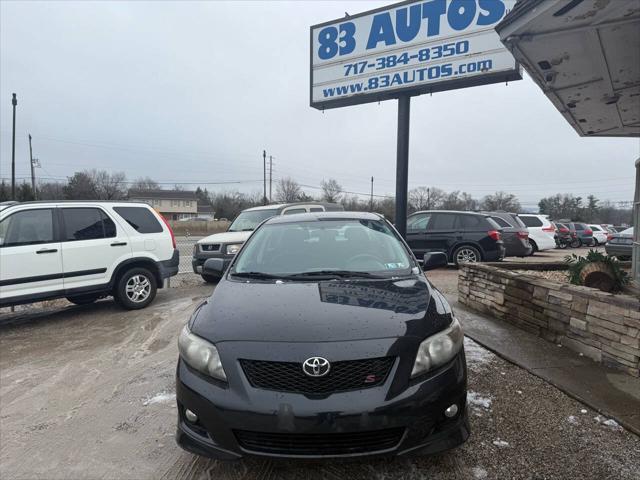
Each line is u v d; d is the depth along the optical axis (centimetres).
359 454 224
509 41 409
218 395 234
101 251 687
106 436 319
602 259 548
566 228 2588
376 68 1027
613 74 482
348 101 1090
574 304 439
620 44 413
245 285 318
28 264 616
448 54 938
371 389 227
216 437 235
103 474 272
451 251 1139
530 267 714
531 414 319
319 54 1109
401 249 375
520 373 393
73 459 290
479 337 493
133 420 342
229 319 263
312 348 232
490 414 320
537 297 495
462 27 920
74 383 421
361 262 351
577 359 419
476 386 367
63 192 6262
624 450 271
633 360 373
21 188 4709
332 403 222
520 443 283
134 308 730
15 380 434
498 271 580
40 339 577
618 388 351
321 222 414
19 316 721
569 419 310
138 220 749
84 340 565
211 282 1015
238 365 237
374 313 260
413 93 1012
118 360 484
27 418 352
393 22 999
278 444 228
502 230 1324
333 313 259
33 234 631
